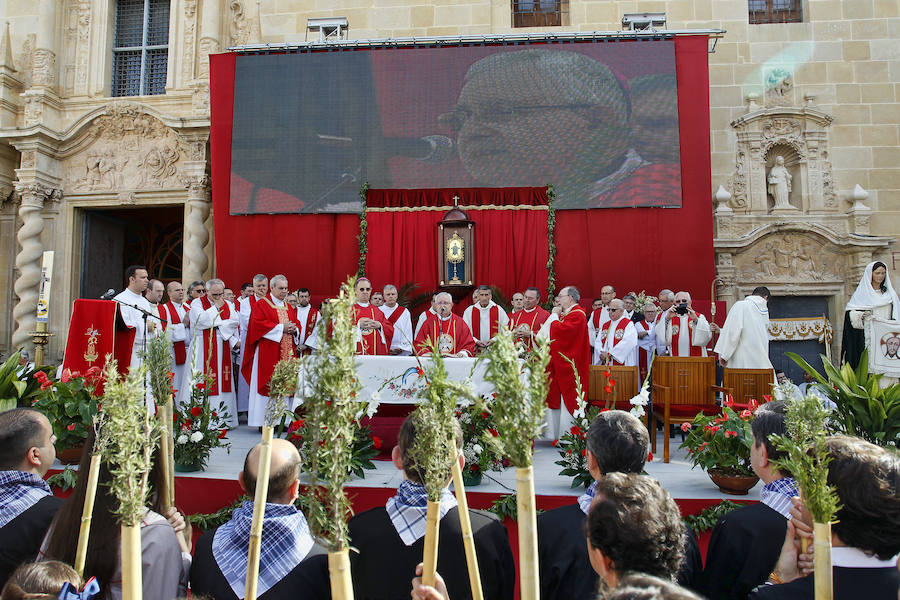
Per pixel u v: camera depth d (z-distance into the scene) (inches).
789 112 446.0
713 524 168.7
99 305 227.1
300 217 423.8
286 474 83.8
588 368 262.2
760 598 69.2
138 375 66.2
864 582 66.6
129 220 550.3
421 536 87.2
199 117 450.0
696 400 241.1
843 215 435.5
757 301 282.8
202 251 455.5
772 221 433.4
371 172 422.6
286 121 427.2
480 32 474.3
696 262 404.2
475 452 190.4
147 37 511.2
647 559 61.5
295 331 314.5
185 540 106.1
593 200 410.3
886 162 442.9
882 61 451.2
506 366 57.5
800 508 78.6
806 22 458.3
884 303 300.4
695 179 407.8
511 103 419.8
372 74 427.2
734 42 458.6
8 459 97.3
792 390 154.4
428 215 416.8
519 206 413.4
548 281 405.7
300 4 487.8
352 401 58.0
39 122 466.3
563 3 482.9
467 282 390.6
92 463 71.4
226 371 328.5
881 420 185.9
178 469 207.2
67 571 62.6
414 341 302.0
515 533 175.5
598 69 416.2
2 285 490.0
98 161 477.7
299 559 82.1
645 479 68.0
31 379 222.1
